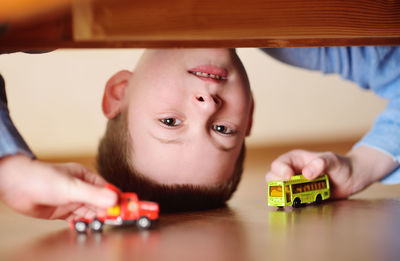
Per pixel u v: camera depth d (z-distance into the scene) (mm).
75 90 2330
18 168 529
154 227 577
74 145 2264
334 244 495
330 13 549
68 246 507
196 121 661
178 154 663
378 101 2709
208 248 490
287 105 2666
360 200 764
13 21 461
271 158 1762
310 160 758
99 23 484
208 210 692
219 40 556
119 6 487
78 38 483
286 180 704
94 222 560
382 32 582
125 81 705
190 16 505
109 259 465
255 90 2637
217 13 513
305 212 661
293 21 539
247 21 522
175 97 657
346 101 2689
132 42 516
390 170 793
